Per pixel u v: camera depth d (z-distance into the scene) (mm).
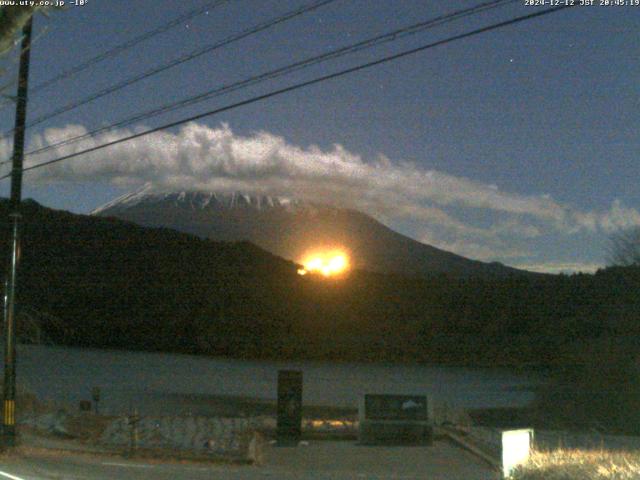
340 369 60562
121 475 17094
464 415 35250
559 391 42438
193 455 22344
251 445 24422
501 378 54750
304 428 28500
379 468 21156
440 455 23906
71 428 27250
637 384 38844
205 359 66562
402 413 26422
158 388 48781
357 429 27594
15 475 16422
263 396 46750
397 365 63531
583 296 61094
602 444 23719
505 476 15320
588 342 49906
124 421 28547
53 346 67438
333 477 18594
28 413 29703
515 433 15984
